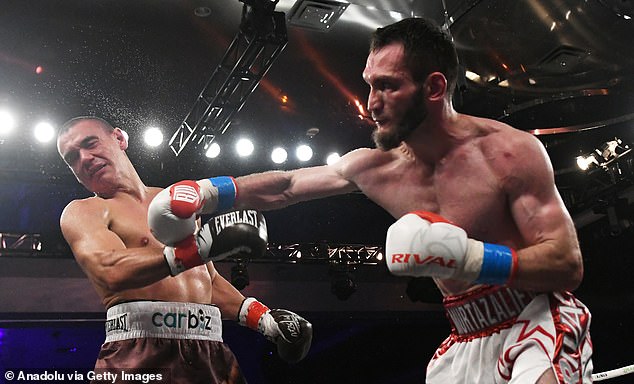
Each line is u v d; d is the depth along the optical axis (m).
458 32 5.35
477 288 2.09
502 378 2.01
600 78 5.91
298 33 7.67
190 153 8.45
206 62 8.02
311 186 2.43
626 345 11.02
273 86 8.62
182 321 2.86
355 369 11.53
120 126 8.56
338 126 9.33
